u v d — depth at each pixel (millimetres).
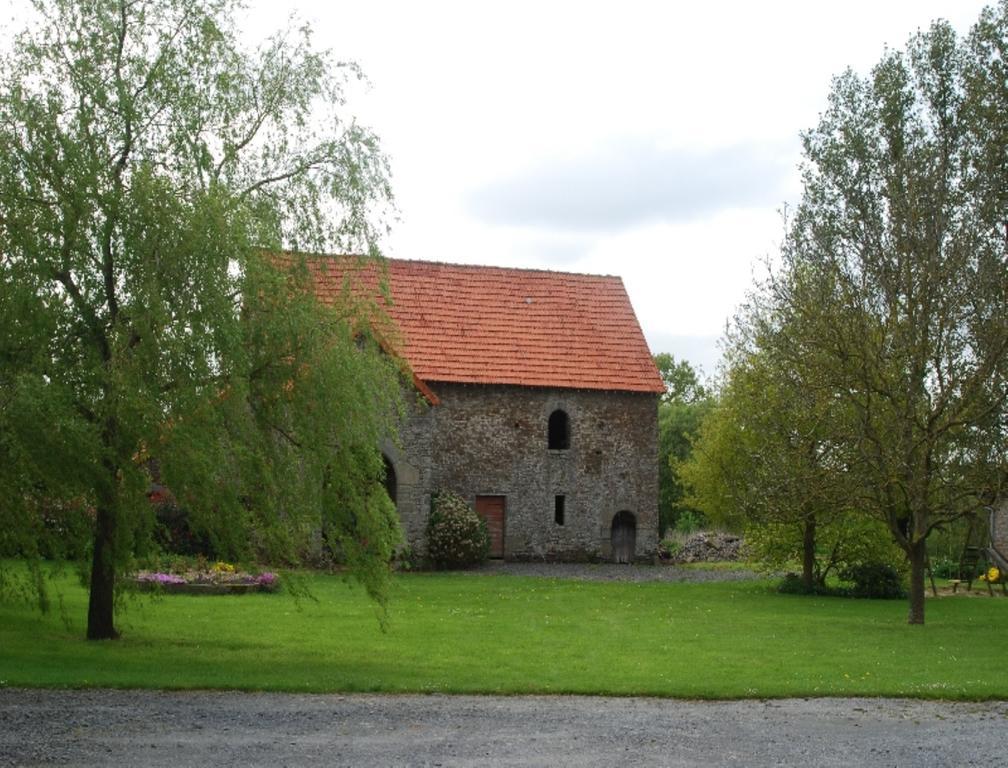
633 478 38156
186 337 15078
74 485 14883
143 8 16797
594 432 37875
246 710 12664
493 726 12273
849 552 29984
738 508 29266
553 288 40562
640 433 38438
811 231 36938
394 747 11141
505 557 36562
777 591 29906
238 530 15680
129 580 17672
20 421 14125
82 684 13688
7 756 10375
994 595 30578
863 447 23797
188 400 14969
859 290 24531
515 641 19172
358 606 23719
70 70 16156
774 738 12047
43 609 16141
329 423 16375
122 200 15500
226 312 15266
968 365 23312
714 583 32062
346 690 14086
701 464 33906
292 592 17328
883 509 23578
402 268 39031
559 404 37500
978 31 32062
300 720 12234
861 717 13297
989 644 19719
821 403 25000
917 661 17625
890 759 11219
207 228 15297
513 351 37625
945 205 25516
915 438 23000
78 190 15367
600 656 17625
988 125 30797
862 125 37219
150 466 18234
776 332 28047
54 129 15727
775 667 16766
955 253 23469
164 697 13242
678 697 14336
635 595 27859
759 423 28531
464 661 16844
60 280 15672
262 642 18266
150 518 15742
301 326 16188
